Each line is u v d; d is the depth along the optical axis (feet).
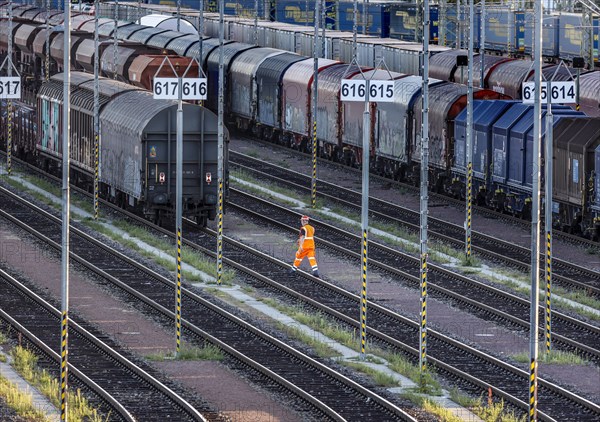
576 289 461.37
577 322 407.44
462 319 415.64
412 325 404.57
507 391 331.16
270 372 340.80
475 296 448.65
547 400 322.96
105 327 396.78
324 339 386.93
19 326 390.01
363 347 362.33
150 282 465.06
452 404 318.65
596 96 650.43
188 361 357.61
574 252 526.16
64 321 285.84
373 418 304.50
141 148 552.82
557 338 389.19
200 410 307.99
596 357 372.38
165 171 556.10
